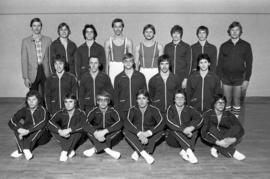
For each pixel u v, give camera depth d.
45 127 3.09
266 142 3.34
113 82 3.60
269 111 4.55
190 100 3.38
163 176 2.53
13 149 3.12
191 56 3.63
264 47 5.14
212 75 3.25
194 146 3.21
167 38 5.02
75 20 4.94
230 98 3.83
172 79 3.25
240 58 3.66
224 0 4.97
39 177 2.50
